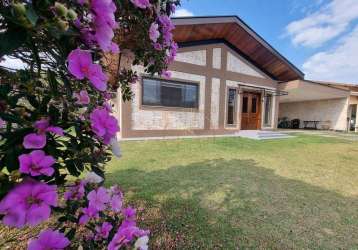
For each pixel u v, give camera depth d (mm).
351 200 2557
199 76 8258
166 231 1780
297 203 2432
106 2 525
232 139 7828
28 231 1521
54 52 590
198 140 7168
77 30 518
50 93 601
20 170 464
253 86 9969
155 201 2338
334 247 1643
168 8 1107
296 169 3953
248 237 1736
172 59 1276
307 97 13680
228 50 9031
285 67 9906
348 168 4105
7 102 543
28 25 420
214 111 8773
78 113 658
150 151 5133
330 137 9516
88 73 541
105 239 658
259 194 2664
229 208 2250
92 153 677
